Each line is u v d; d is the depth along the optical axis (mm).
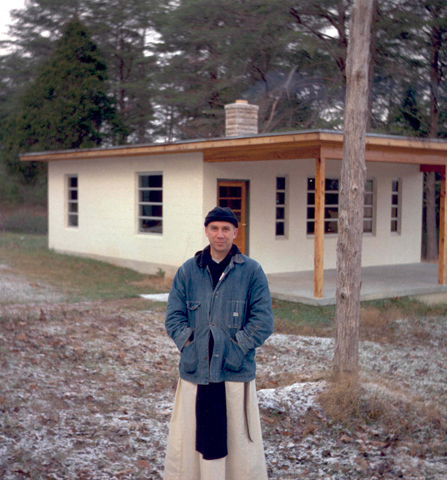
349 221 6023
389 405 5324
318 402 5285
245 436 3205
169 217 13188
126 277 13367
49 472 3896
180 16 21094
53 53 21172
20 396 5332
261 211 13242
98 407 5281
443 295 12125
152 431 4770
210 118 22703
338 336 6070
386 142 10531
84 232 15977
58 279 12680
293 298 10562
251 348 3180
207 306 3211
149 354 7168
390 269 14828
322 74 20500
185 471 3217
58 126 20078
